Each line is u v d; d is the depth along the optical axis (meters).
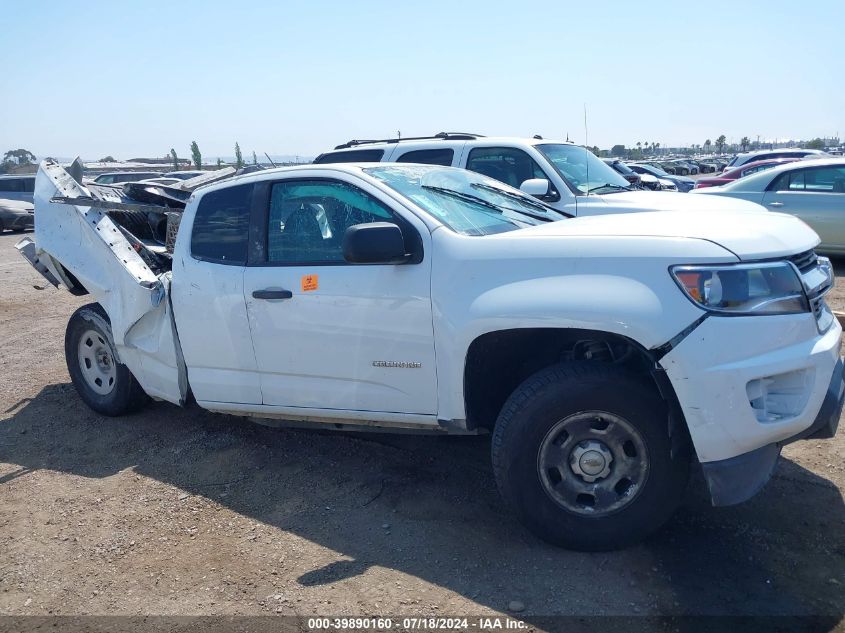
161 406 5.52
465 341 3.33
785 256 3.08
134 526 3.74
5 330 8.37
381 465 4.34
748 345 2.91
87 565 3.40
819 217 9.90
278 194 4.07
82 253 5.09
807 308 3.06
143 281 4.60
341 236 3.82
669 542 3.35
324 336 3.78
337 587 3.12
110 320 4.88
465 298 3.33
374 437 4.75
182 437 4.91
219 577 3.24
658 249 3.04
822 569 3.10
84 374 5.38
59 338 7.90
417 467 4.30
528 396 3.20
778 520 3.50
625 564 3.19
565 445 3.21
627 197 6.86
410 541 3.47
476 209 3.99
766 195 10.28
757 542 3.32
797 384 3.03
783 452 4.24
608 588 3.03
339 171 3.91
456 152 7.49
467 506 3.80
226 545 3.52
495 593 3.03
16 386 6.18
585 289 3.08
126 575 3.30
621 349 3.47
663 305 2.96
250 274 4.04
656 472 3.14
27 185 26.19
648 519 3.18
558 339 3.57
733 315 2.92
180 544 3.55
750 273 2.97
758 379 2.92
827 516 3.52
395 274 3.54
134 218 6.03
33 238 5.63
